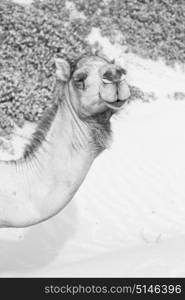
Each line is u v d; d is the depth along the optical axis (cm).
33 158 1211
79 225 2023
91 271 1472
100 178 2303
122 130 2725
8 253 1792
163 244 1698
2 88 2642
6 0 3155
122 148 2553
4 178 1209
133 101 3019
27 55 2884
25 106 2609
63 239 1933
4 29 2955
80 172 1184
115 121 2805
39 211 1202
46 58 2902
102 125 1157
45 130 1200
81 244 1925
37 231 1941
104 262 1536
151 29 3603
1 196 1204
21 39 2938
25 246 1855
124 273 1430
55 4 3356
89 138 1163
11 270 1627
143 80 3253
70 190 1194
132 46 3462
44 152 1199
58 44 3006
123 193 2258
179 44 3628
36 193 1202
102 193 2228
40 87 2738
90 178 2288
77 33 3275
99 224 2056
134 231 2062
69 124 1171
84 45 3138
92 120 1148
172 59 3544
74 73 1127
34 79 2778
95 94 1102
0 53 2848
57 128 1186
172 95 3206
